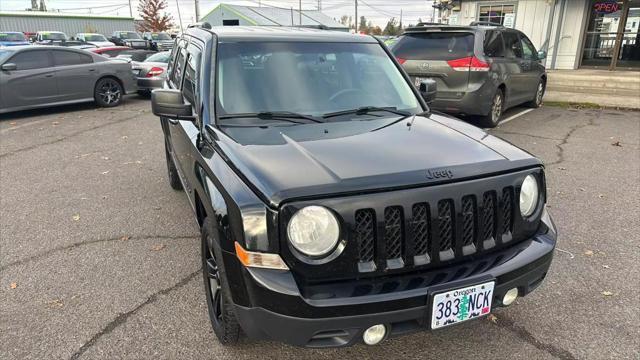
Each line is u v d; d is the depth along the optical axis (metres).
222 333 2.67
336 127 2.92
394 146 2.60
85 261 3.82
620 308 3.13
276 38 3.54
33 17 38.38
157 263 3.79
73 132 8.74
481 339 2.85
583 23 14.90
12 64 9.91
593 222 4.51
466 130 3.03
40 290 3.39
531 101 10.59
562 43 15.38
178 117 3.24
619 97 10.98
